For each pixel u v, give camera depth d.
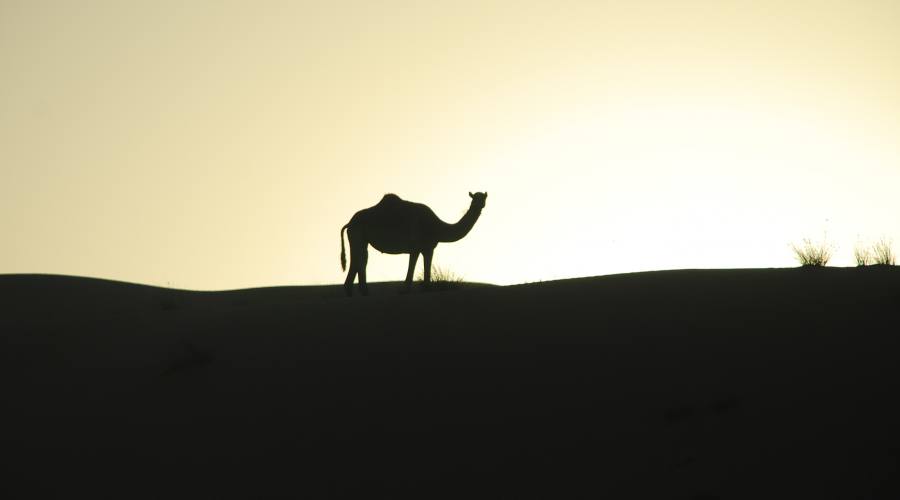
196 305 110.19
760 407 40.69
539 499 36.31
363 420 45.03
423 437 42.62
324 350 53.84
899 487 33.19
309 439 44.12
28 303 115.25
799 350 46.09
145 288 124.75
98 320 67.88
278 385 50.19
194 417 48.25
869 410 39.09
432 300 61.28
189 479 42.25
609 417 41.88
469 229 73.62
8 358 60.50
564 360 48.25
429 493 38.06
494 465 39.41
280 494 39.78
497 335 52.72
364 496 38.59
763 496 34.00
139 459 44.84
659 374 45.34
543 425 42.06
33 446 47.59
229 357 54.81
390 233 72.50
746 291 56.81
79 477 43.88
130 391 52.56
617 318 53.50
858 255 70.19
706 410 41.16
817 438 37.47
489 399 45.12
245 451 44.03
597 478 37.19
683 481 35.94
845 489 33.59
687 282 60.69
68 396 53.25
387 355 51.78
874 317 49.38
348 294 73.06
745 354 46.41
